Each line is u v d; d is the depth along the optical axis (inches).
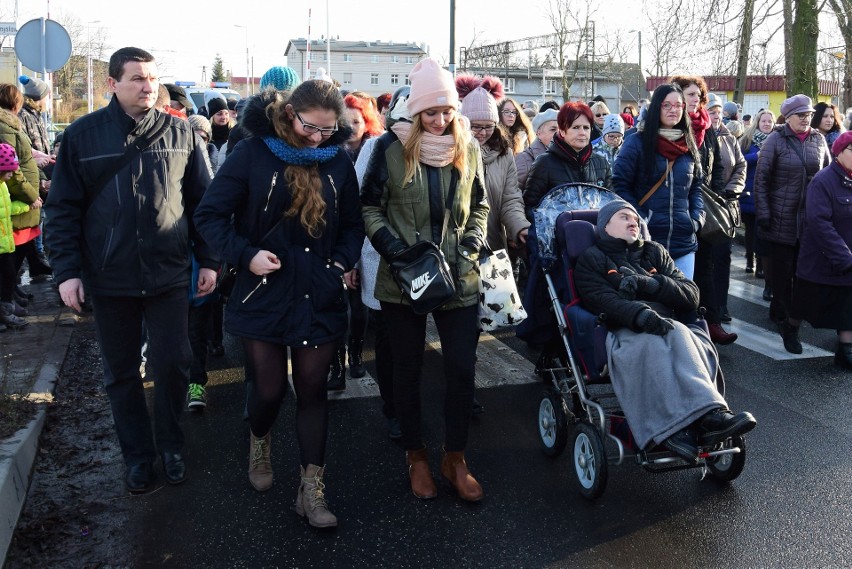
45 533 139.3
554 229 177.8
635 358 147.9
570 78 1656.0
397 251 142.3
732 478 156.6
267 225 138.7
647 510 149.6
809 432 188.1
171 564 131.3
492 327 155.9
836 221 238.7
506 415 199.6
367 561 132.5
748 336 277.9
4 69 860.6
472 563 131.7
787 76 612.7
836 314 239.6
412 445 155.6
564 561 132.2
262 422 151.9
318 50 3730.3
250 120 137.7
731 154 312.5
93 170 147.2
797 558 132.4
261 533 141.6
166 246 152.3
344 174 143.3
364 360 249.6
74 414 193.8
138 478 156.9
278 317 139.3
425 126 145.6
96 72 2198.6
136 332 156.9
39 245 341.7
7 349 237.5
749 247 385.7
